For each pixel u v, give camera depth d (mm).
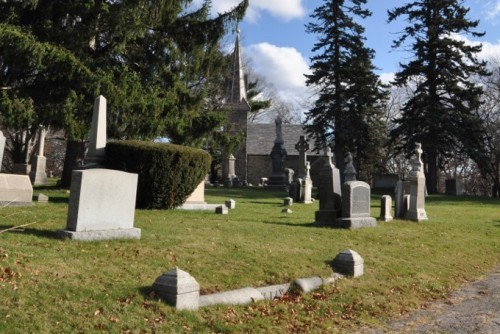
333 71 38906
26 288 5633
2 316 4965
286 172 40625
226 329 5816
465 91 34969
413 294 8531
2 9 19062
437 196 31688
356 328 6707
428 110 34469
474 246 13273
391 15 36688
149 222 11156
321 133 39312
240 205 19109
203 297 6355
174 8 21891
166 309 5805
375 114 40312
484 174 41250
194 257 8023
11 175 12969
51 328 4973
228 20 22484
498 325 6836
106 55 20609
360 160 41625
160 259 7617
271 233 10945
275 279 7754
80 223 8156
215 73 24672
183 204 15102
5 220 9695
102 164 13898
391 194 32375
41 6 19547
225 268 7742
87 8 19172
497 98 43750
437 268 10398
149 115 20781
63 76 18766
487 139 38875
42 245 7445
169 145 14039
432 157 35156
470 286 9578
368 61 38750
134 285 6270
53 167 57438
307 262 8711
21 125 18547
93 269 6633
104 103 14344
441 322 7020
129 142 13688
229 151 25062
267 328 6168
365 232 12484
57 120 18594
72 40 19078
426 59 35469
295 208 19406
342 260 8789
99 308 5527
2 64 19156
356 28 38781
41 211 11695
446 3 35562
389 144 37406
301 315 6828
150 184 13531
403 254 10898
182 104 22516
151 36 22109
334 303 7438
